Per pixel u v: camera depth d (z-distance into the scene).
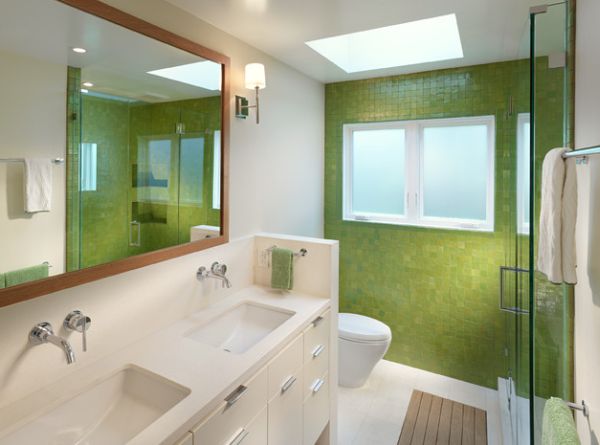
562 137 1.34
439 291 2.94
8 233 1.15
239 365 1.38
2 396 1.14
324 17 1.87
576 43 1.29
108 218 1.45
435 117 2.85
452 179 2.97
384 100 3.02
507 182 2.59
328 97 3.24
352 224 3.25
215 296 2.03
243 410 1.35
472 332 2.84
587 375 1.22
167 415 1.10
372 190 3.29
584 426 1.26
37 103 1.21
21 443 1.08
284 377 1.63
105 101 1.42
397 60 2.73
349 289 3.31
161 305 1.70
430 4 1.74
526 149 1.48
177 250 1.76
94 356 1.41
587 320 1.21
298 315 1.86
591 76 1.14
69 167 1.31
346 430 2.41
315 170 3.16
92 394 1.28
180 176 1.78
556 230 1.14
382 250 3.15
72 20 1.30
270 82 2.47
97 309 1.42
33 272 1.21
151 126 1.62
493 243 2.72
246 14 1.83
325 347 2.07
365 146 3.29
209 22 1.92
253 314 2.05
